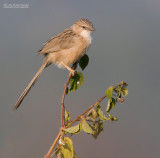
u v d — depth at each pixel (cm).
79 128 704
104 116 721
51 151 701
